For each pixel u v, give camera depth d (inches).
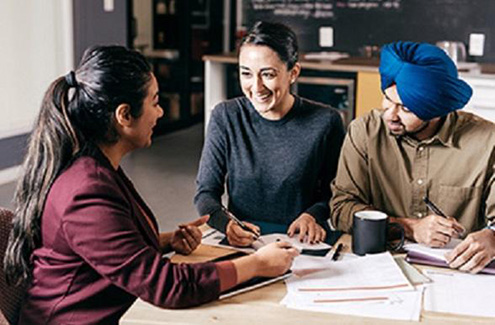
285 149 82.0
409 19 221.3
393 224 68.3
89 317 57.1
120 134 58.4
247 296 56.5
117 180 57.4
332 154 83.5
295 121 82.1
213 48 312.7
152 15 273.7
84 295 56.9
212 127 84.9
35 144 56.6
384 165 76.0
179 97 292.5
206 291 55.0
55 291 57.2
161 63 283.3
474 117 75.5
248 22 241.6
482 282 59.4
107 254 53.9
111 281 54.6
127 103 56.7
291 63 76.6
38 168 56.3
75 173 55.5
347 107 199.8
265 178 82.6
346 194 77.3
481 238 63.1
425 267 62.8
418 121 67.9
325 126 82.0
